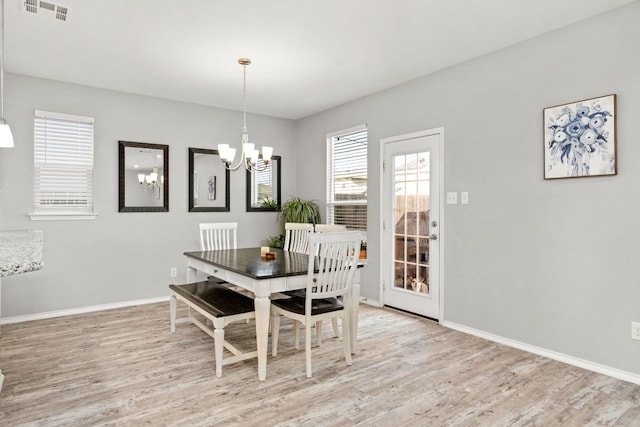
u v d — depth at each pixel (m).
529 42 3.08
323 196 5.38
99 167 4.31
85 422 2.05
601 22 2.67
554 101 2.93
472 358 2.93
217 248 4.28
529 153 3.08
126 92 4.48
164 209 4.73
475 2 2.54
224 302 2.89
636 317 2.52
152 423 2.04
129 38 3.09
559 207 2.90
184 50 3.32
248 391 2.40
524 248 3.11
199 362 2.84
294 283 2.70
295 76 3.97
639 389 2.43
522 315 3.13
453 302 3.66
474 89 3.48
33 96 3.94
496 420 2.08
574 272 2.82
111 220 4.39
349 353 2.79
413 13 2.69
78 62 3.58
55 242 4.06
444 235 3.74
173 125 4.81
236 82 4.15
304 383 2.51
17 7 2.61
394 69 3.76
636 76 2.51
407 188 4.13
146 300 4.61
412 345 3.20
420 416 2.11
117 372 2.67
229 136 5.27
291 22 2.83
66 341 3.28
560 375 2.63
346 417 2.10
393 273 4.32
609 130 2.62
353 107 4.84
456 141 3.63
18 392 2.38
